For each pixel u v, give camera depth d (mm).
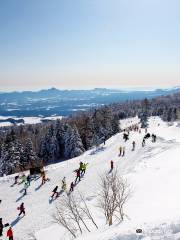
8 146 68125
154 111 152000
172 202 17359
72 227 18172
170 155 37094
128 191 23266
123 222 12945
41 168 40469
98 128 84812
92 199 25203
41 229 22250
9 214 27953
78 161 46375
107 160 43188
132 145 49438
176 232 8641
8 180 38969
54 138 80188
